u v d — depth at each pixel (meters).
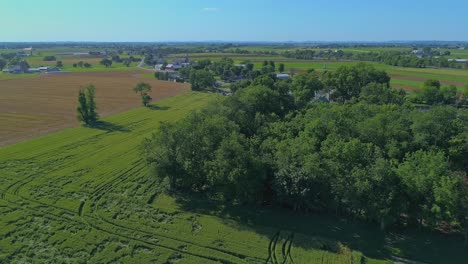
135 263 39.59
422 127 57.47
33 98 133.12
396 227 46.31
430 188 42.28
